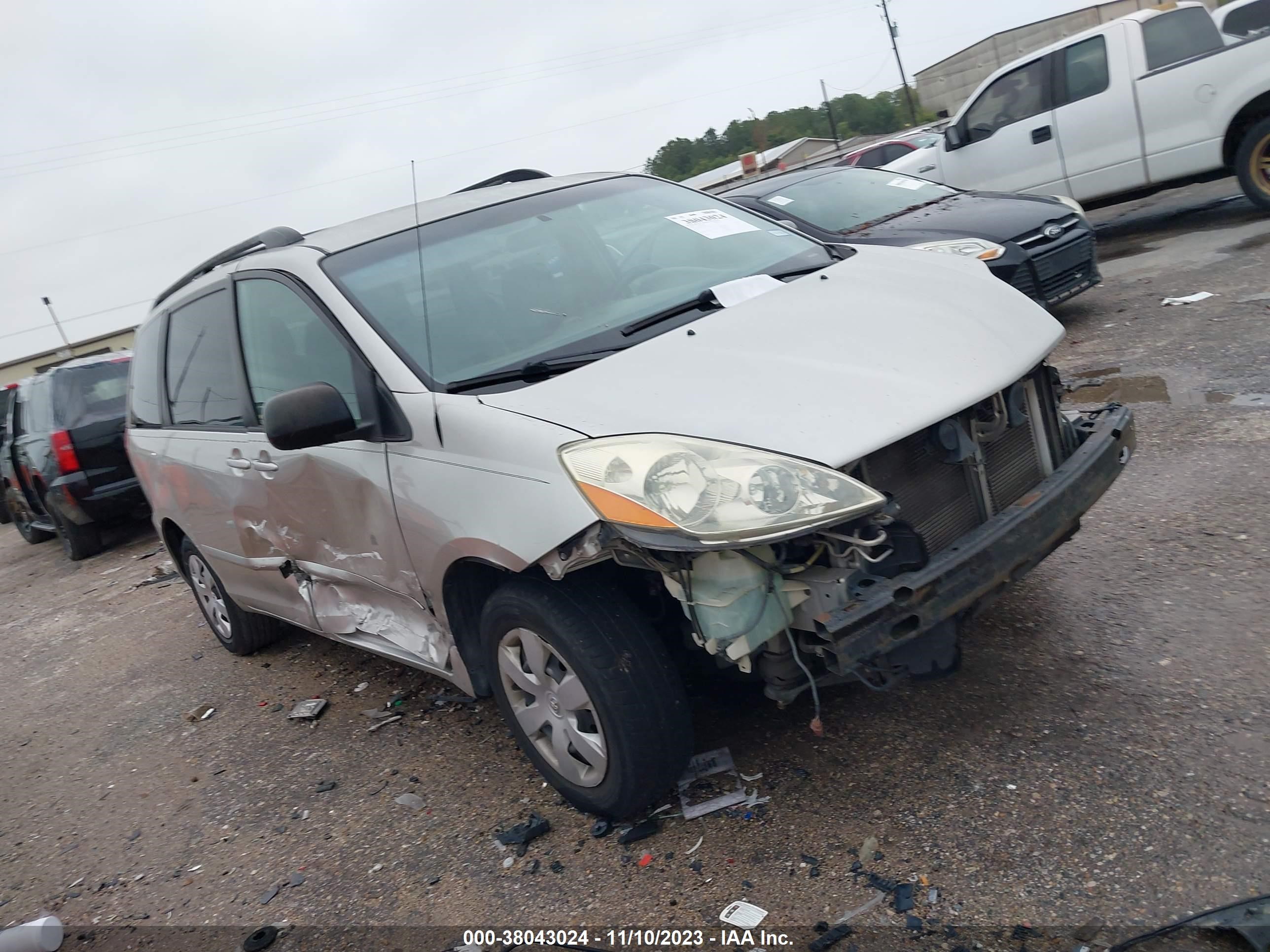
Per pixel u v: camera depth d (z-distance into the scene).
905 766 2.98
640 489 2.51
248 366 4.11
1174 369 6.01
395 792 3.68
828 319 3.15
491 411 2.91
